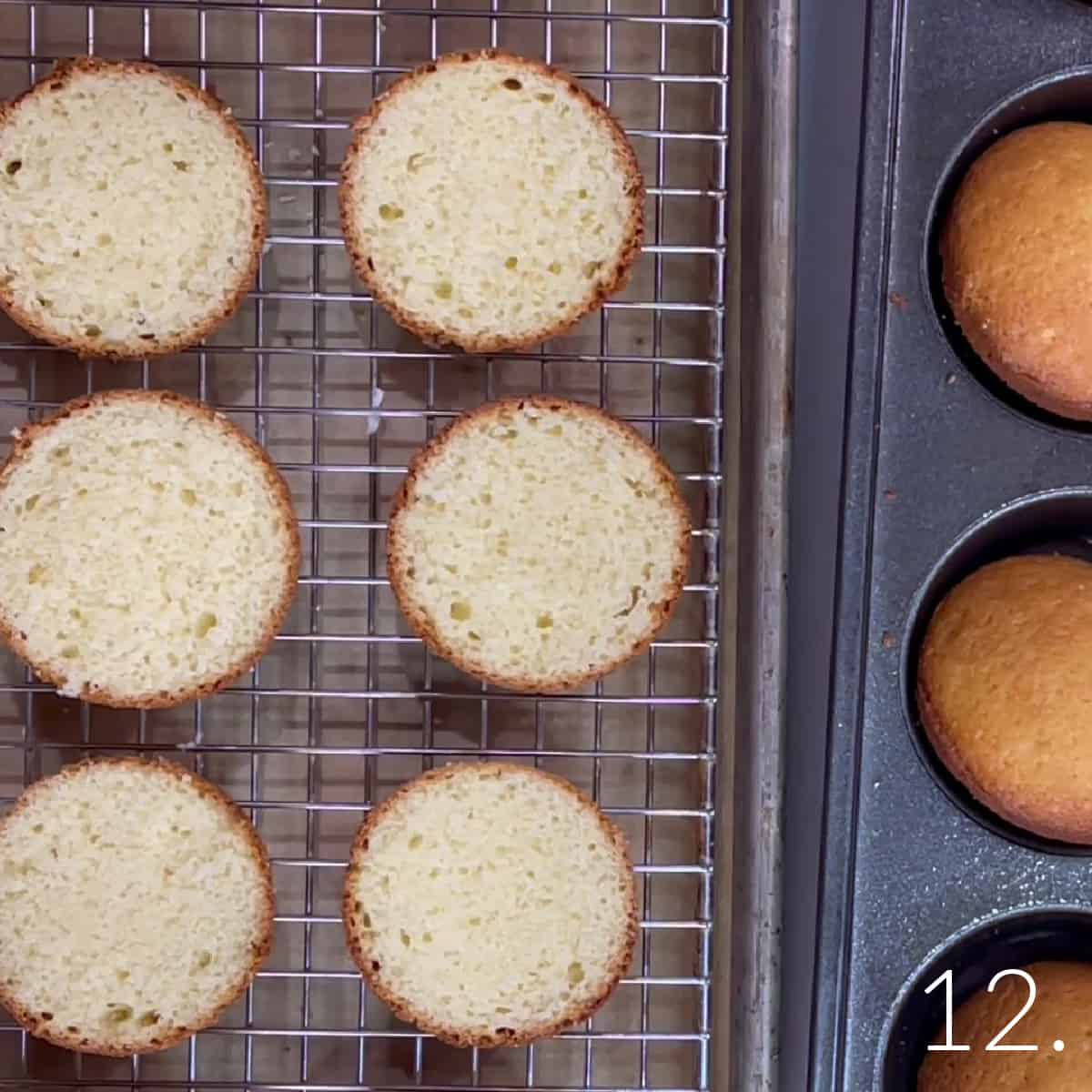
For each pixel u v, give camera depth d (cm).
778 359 48
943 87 45
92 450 48
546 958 48
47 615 48
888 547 46
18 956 48
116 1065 51
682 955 51
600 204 49
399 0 51
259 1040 51
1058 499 46
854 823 45
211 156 48
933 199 45
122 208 48
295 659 51
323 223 51
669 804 51
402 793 48
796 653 49
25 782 51
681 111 51
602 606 49
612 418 49
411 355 50
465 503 48
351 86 51
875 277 45
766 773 48
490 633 49
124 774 48
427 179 49
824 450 48
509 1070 51
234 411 50
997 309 45
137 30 50
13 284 48
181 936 48
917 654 46
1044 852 46
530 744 51
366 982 49
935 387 46
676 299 51
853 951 46
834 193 48
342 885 51
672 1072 51
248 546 48
